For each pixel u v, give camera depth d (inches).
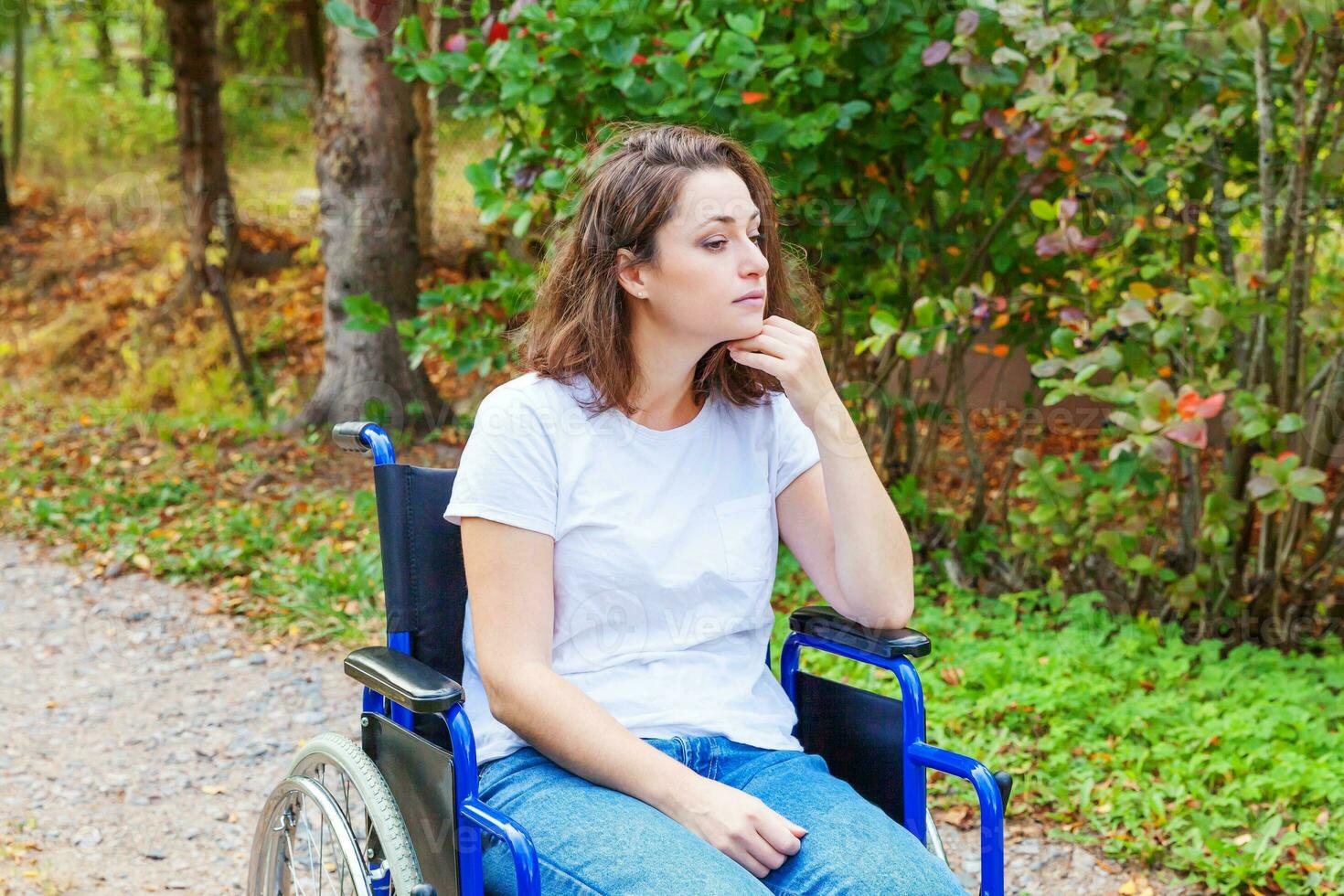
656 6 155.2
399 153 265.9
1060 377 170.2
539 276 75.2
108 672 164.2
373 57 260.1
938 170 153.6
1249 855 106.7
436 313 190.7
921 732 70.6
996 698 132.3
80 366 350.9
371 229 263.9
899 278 172.6
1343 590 159.6
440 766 61.5
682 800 62.6
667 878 57.8
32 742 141.1
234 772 134.9
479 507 66.2
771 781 67.3
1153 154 147.1
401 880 63.1
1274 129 139.7
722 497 72.4
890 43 154.6
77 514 226.4
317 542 207.8
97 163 483.8
